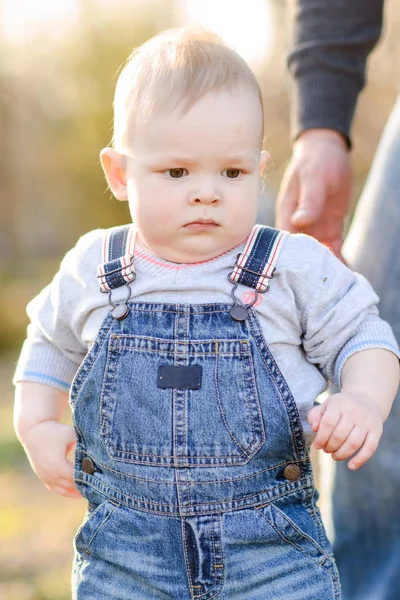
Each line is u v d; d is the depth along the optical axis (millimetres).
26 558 3924
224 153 1689
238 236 1744
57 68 16359
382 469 2389
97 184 15836
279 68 12359
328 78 2365
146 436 1698
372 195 2406
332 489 2521
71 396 1773
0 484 5426
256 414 1680
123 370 1724
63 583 3551
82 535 1786
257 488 1690
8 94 18891
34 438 1906
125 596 1739
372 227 2377
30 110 19125
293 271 1746
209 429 1681
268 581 1690
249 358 1696
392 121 2420
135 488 1714
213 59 1728
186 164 1691
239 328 1711
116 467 1728
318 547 1726
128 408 1713
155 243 1755
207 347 1700
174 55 1739
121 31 14898
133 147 1751
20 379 1952
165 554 1696
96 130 15469
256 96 1759
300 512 1721
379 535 2439
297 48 2420
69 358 1934
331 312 1753
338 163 2309
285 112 11961
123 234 1865
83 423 1767
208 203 1695
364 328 1773
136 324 1738
